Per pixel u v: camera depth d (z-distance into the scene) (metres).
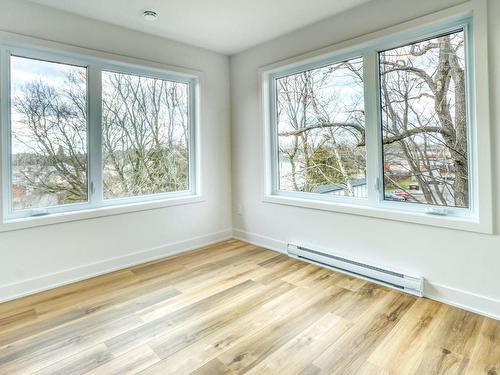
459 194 2.25
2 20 2.33
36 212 2.59
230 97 3.96
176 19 2.83
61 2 2.47
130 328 1.99
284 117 3.47
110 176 3.06
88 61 2.86
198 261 3.22
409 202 2.52
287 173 3.49
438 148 2.33
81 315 2.16
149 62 3.16
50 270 2.61
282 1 2.53
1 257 2.38
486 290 2.08
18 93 2.51
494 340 1.81
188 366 1.63
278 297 2.40
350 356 1.70
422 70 2.38
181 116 3.60
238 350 1.76
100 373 1.59
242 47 3.59
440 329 1.94
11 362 1.67
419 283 2.34
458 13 2.08
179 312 2.19
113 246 2.99
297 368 1.61
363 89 2.74
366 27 2.58
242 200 3.91
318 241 3.10
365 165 2.78
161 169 3.45
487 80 1.98
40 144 2.63
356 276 2.77
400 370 1.59
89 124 2.89
